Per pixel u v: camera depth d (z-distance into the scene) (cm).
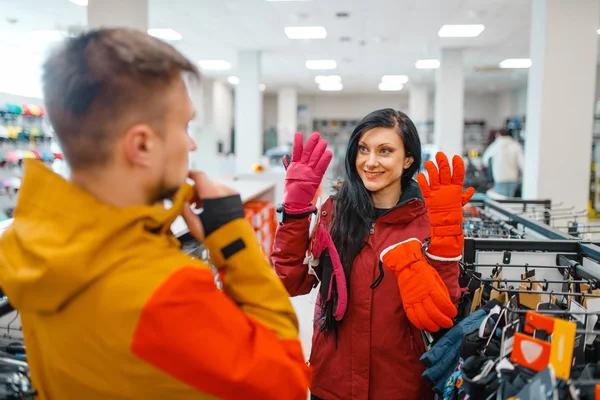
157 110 61
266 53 990
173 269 60
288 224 123
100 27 64
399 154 131
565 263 160
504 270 170
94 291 58
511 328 96
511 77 1336
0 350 105
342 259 132
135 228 61
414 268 112
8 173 690
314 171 122
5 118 682
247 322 65
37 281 55
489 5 638
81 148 60
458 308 141
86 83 58
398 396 129
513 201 312
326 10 666
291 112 1579
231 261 69
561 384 71
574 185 489
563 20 480
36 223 60
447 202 116
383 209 139
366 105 1858
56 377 64
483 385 87
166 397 60
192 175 70
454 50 932
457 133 941
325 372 136
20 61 896
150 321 57
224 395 60
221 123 1485
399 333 129
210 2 630
